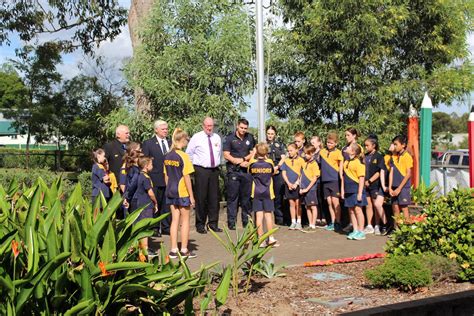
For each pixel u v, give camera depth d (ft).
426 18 57.16
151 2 52.54
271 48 54.54
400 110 57.11
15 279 14.25
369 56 52.54
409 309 19.19
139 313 15.74
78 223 14.76
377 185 36.99
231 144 38.83
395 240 25.48
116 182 31.81
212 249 31.65
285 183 39.22
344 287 23.13
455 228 24.22
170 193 28.94
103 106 74.59
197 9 46.39
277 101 56.24
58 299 14.28
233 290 21.21
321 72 53.26
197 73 45.29
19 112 78.79
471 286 22.62
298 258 29.37
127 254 16.83
